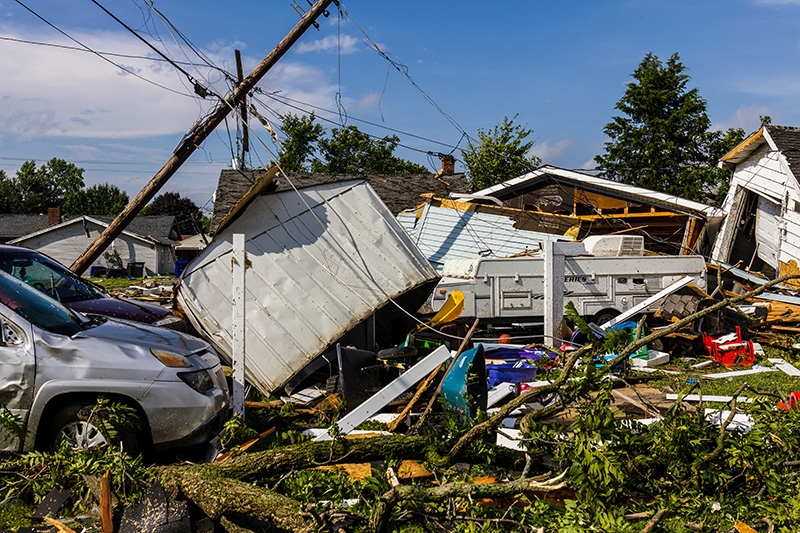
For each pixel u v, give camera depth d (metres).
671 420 5.21
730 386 9.55
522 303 12.74
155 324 9.48
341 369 7.13
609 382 5.09
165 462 6.10
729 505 4.59
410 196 23.97
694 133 40.00
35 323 5.85
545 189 22.44
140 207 13.65
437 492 4.09
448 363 6.92
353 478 5.21
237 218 8.77
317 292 8.78
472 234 17.48
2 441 5.49
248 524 4.38
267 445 6.36
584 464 4.31
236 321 6.93
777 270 19.84
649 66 41.72
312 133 34.66
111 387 5.63
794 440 5.20
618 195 21.75
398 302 10.45
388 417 7.10
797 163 18.92
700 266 13.63
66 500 4.89
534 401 7.96
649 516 4.12
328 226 9.07
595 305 12.96
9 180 103.06
